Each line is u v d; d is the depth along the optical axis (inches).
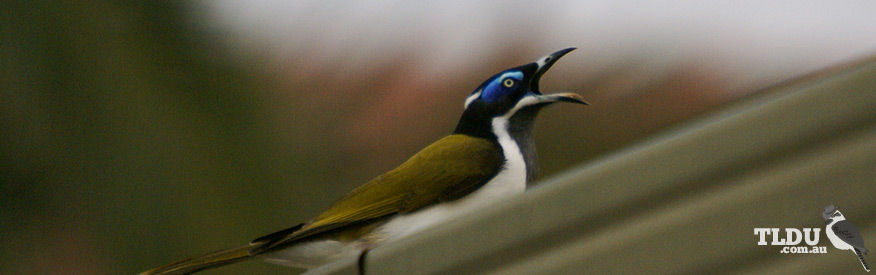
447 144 188.2
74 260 194.1
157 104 193.8
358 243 186.9
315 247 186.5
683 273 91.1
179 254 192.9
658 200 95.7
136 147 193.3
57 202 193.9
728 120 95.5
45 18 193.9
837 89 91.9
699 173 94.3
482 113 188.4
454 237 108.6
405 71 194.4
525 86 188.1
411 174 187.5
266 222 193.2
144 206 193.3
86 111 193.8
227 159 193.8
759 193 90.1
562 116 191.3
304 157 194.4
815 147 90.3
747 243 88.4
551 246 100.4
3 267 194.9
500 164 187.5
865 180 86.4
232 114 194.1
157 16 194.5
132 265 193.5
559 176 103.9
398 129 194.1
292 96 194.9
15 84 193.8
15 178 194.2
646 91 191.0
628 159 99.4
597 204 98.7
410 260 112.2
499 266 102.4
